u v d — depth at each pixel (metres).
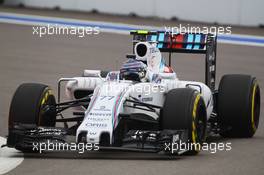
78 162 24.95
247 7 85.81
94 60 58.22
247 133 30.86
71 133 26.14
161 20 88.88
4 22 82.31
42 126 26.83
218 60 60.38
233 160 25.67
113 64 56.34
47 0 98.81
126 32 77.25
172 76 29.27
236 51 66.31
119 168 23.81
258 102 31.48
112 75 27.52
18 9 96.00
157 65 28.94
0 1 101.75
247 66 57.53
